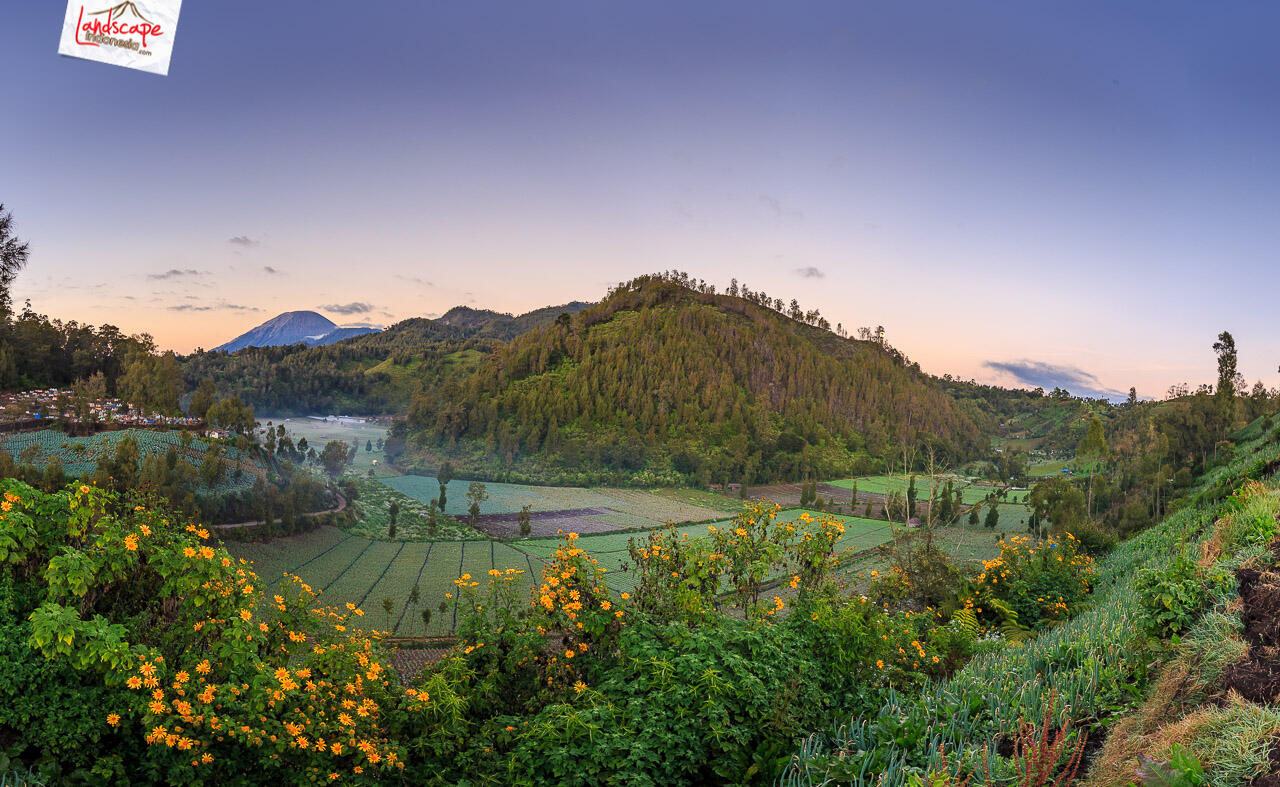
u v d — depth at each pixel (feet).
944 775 12.01
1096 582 50.39
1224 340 208.85
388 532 287.48
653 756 13.99
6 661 12.08
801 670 18.03
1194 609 19.77
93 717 12.42
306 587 18.07
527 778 14.20
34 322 415.44
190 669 14.21
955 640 28.04
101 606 15.15
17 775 11.29
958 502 229.66
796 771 14.51
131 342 448.65
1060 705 16.48
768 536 24.99
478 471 482.69
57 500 14.44
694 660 16.65
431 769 15.42
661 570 23.41
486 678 18.88
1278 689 13.24
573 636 20.31
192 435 317.83
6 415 302.45
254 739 13.24
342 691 16.05
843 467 523.70
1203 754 11.48
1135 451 241.35
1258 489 32.04
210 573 15.19
